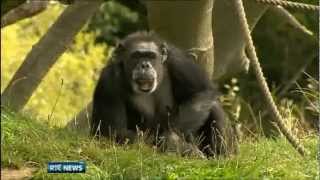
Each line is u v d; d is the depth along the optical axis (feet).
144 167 43.88
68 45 74.13
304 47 125.29
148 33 58.18
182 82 56.59
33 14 74.08
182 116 54.70
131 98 56.03
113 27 134.62
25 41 130.00
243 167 42.78
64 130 53.62
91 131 54.49
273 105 48.11
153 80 54.49
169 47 57.52
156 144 51.34
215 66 72.54
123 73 55.88
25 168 44.98
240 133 60.44
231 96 88.17
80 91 124.16
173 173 42.32
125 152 46.91
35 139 49.26
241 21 48.32
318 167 44.42
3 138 47.80
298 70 119.75
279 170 43.19
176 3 64.03
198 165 44.21
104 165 45.29
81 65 127.65
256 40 125.18
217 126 54.03
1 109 55.67
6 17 73.61
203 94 55.57
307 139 53.16
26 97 72.69
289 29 122.62
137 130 51.96
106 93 55.11
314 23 96.22
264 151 49.34
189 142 54.39
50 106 116.26
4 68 122.83
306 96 65.51
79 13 73.10
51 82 120.88
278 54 126.41
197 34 65.41
